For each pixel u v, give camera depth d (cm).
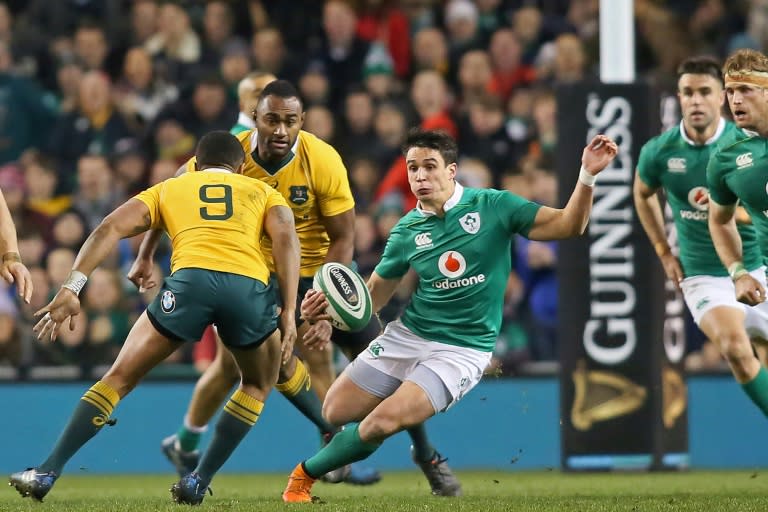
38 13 5378
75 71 4997
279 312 2647
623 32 3550
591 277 3541
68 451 2167
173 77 4981
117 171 4544
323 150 2666
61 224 4322
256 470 3991
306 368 2783
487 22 5278
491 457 4031
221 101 4709
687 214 2883
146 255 2500
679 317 3631
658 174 2895
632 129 3500
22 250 4306
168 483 3400
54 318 2105
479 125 4759
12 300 4044
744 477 3353
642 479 3275
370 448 2280
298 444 4006
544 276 4203
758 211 2514
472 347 2358
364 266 4212
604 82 3512
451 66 5088
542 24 5247
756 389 2750
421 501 2328
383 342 2423
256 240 2198
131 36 5231
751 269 2872
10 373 3991
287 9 5356
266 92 2534
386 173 4656
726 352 2772
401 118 4719
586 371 3550
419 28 5231
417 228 2383
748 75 2409
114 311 4062
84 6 5400
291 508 2102
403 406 2256
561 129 3553
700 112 2784
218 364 2819
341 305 2278
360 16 5216
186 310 2131
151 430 4003
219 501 2336
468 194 2366
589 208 2264
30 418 3978
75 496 2691
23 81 5025
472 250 2342
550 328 4169
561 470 3597
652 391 3534
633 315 3531
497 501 2331
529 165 4531
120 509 2081
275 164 2627
